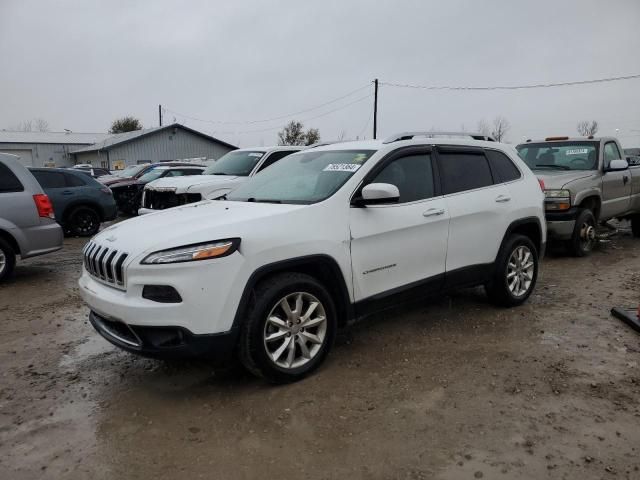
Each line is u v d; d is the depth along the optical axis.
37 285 6.90
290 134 42.12
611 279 6.71
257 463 2.82
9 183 6.79
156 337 3.31
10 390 3.76
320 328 3.85
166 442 3.05
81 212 11.59
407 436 3.04
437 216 4.52
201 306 3.28
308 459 2.85
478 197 4.94
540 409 3.32
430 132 4.88
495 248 5.11
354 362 4.10
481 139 5.43
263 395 3.58
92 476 2.74
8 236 6.87
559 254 8.52
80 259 8.86
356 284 4.02
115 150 39.38
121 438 3.10
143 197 9.75
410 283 4.40
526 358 4.14
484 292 6.07
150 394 3.66
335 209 3.93
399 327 4.90
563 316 5.19
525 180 5.55
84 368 4.14
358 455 2.87
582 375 3.81
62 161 47.19
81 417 3.36
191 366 4.13
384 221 4.15
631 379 3.73
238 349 3.52
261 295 3.52
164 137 41.41
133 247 3.40
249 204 4.19
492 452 2.86
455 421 3.19
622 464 2.73
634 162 11.16
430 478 2.66
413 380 3.77
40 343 4.71
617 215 9.26
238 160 10.09
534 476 2.65
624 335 4.63
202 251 3.29
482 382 3.72
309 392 3.61
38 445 3.04
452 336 4.65
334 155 4.61
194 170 15.95
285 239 3.60
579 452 2.84
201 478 2.71
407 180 4.46
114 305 3.37
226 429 3.17
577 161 8.84
